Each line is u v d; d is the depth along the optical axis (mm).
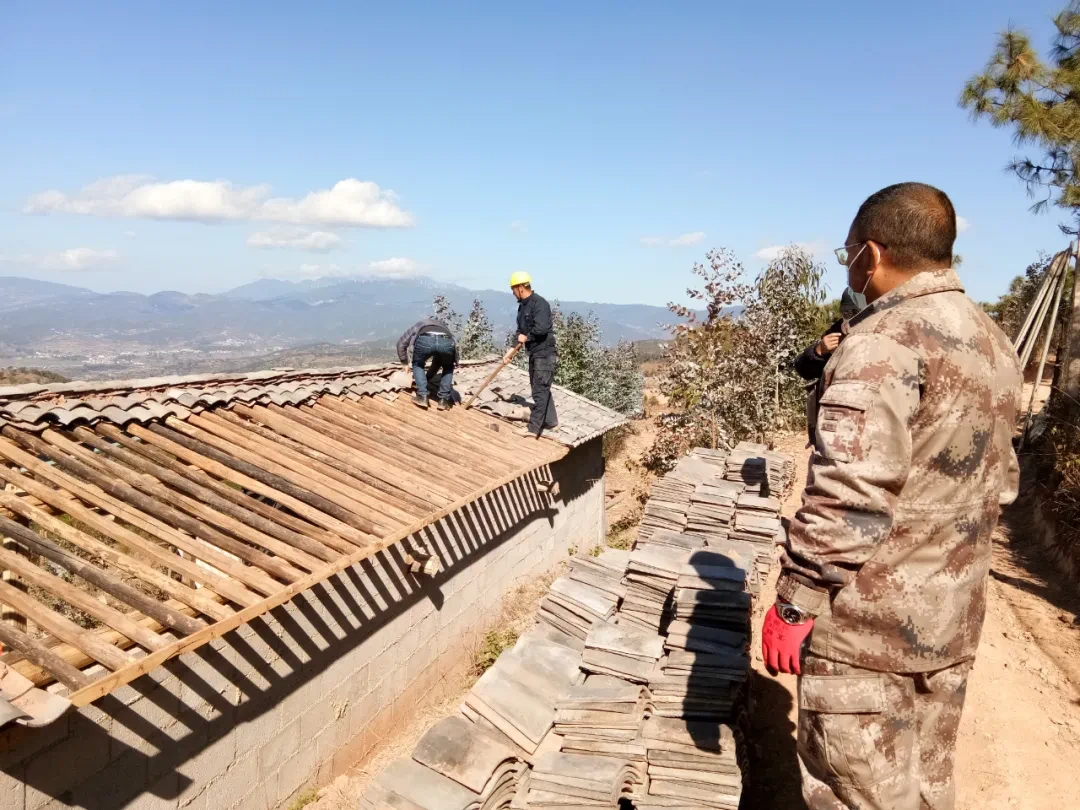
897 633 2230
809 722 2404
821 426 2193
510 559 10070
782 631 2221
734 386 14750
